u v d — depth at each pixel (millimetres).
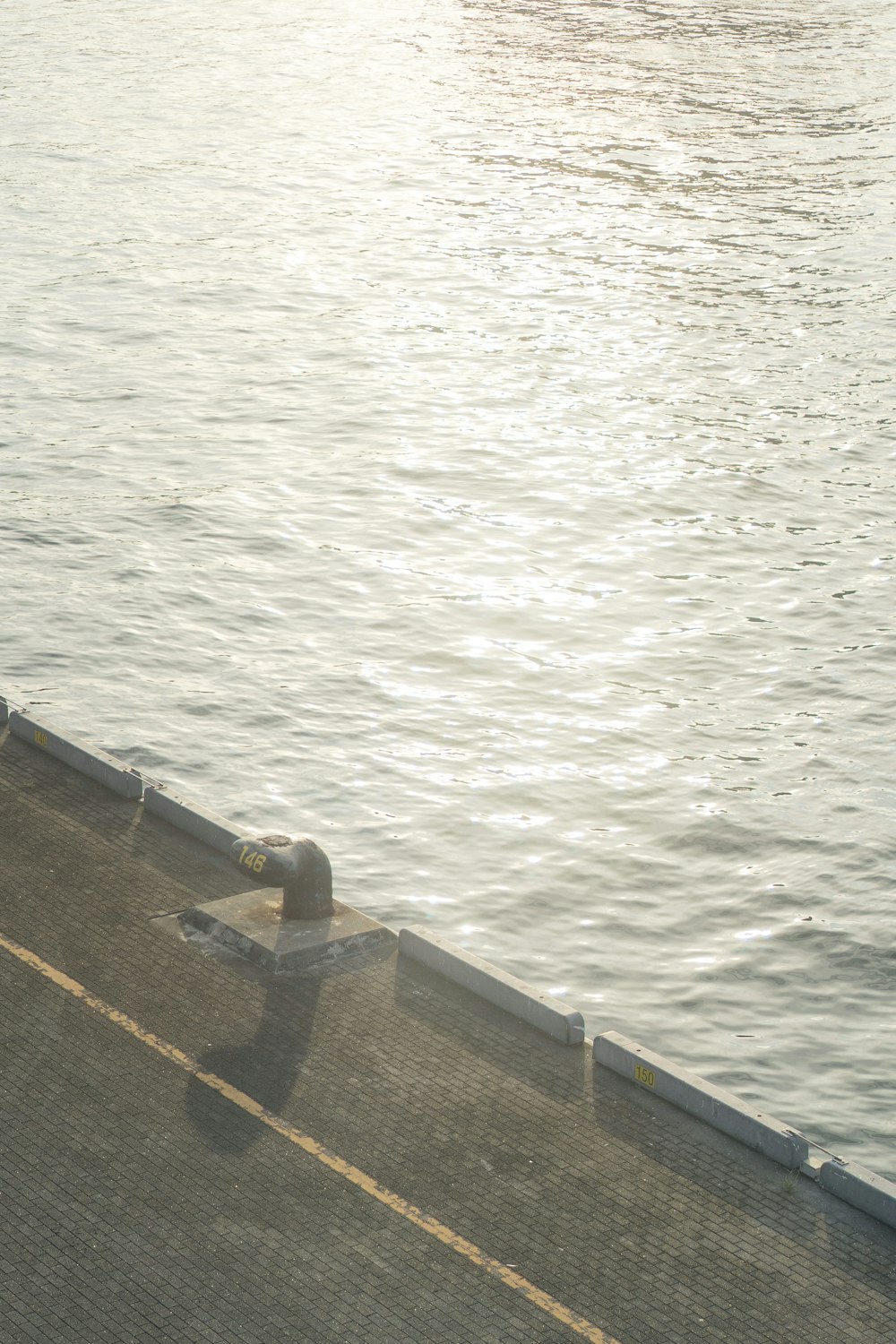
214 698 25750
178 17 92500
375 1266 11477
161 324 44000
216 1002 14672
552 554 31750
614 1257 11703
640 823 22844
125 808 18250
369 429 37594
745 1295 11383
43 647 27031
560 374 41469
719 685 26844
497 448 36750
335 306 46281
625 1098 13633
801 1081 17641
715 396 40031
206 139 65000
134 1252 11484
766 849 22188
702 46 83938
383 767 24062
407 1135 12953
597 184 59250
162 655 27078
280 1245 11625
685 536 32562
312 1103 13281
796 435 37656
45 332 42875
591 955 19844
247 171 60438
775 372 41594
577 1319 11078
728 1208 12305
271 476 34844
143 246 50906
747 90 74000
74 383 39594
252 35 87312
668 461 36219
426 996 14992
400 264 50094
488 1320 11023
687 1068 17781
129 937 15648
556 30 88250
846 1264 11742
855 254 51312
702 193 58062
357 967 15453
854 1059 18047
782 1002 19062
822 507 33938
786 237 53031
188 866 17078
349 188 58500
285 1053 13953
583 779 23953
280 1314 10977
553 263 50469
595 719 25688
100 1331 10750
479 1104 13422
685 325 44969
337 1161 12578
